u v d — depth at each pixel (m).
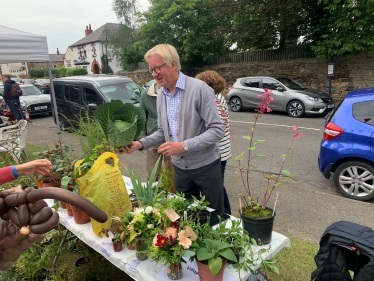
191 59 16.11
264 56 14.02
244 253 1.55
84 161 1.96
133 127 1.85
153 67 2.07
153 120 3.78
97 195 1.80
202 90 2.10
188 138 2.19
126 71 21.03
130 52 22.20
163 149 1.99
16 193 0.75
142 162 5.71
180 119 2.17
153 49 2.08
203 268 1.44
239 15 13.91
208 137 2.04
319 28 11.51
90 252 2.47
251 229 1.76
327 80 12.21
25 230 0.76
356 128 3.78
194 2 15.48
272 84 10.47
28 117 11.00
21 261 2.36
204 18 15.56
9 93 9.50
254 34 13.72
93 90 7.53
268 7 12.45
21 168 1.58
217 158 2.33
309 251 2.74
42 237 0.91
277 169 5.11
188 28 16.09
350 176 3.95
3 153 4.52
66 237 2.42
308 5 11.87
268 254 1.71
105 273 2.37
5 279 2.18
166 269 1.63
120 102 1.98
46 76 37.94
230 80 15.32
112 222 1.85
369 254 1.56
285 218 3.40
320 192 4.04
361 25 9.95
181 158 2.30
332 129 3.96
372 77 11.16
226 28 14.59
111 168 1.89
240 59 14.92
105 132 1.93
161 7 16.56
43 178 2.49
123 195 1.90
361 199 3.90
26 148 6.79
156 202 1.83
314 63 12.43
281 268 2.52
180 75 2.17
